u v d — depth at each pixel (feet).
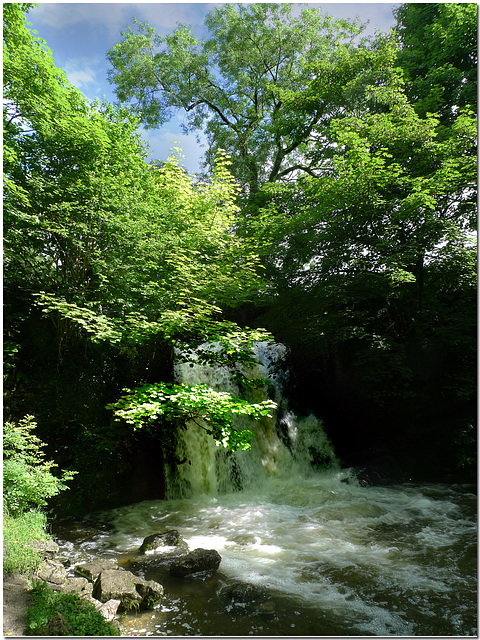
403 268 36.09
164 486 30.53
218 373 36.37
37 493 19.45
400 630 14.17
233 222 39.58
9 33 24.39
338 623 14.56
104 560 18.71
